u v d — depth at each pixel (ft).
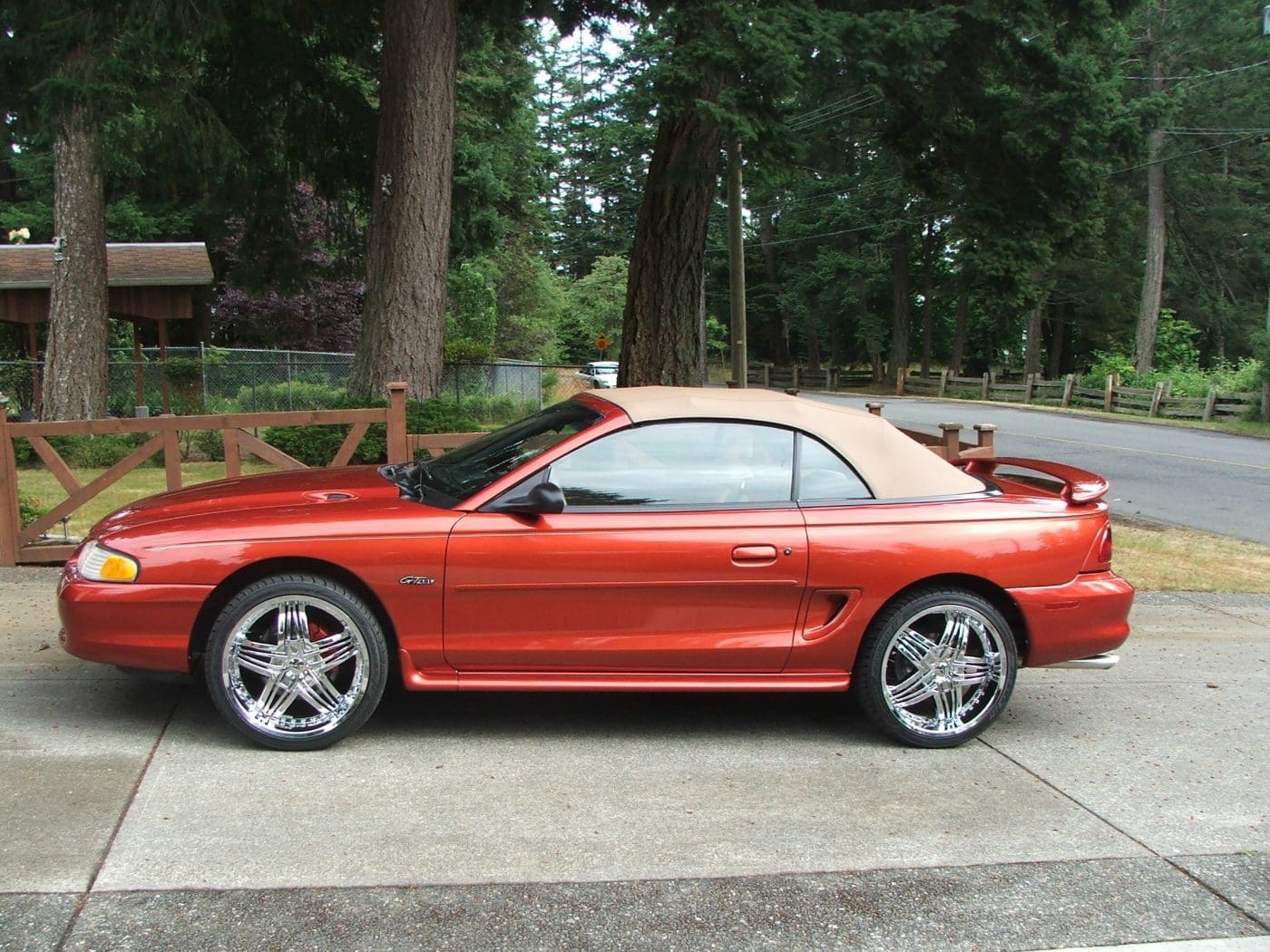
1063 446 70.44
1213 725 16.97
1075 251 46.19
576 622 14.62
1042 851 12.25
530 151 122.11
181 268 67.10
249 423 24.84
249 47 47.47
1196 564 30.76
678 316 43.68
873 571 14.89
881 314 188.65
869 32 32.40
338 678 14.49
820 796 13.58
